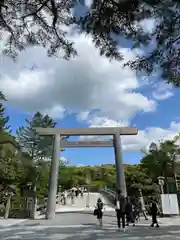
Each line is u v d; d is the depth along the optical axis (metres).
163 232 11.64
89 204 29.64
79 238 10.32
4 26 6.46
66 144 21.09
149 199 20.98
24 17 6.34
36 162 31.64
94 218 17.53
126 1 5.47
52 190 19.00
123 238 10.16
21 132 37.91
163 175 26.00
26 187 27.66
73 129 21.03
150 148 27.53
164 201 18.81
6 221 16.72
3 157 21.61
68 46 6.98
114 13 5.79
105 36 6.27
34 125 38.56
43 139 37.34
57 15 6.23
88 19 6.04
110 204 28.33
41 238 10.44
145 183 26.58
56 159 19.98
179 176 24.11
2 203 20.36
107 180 49.62
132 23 5.98
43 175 29.70
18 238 10.48
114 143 20.72
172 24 5.88
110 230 12.52
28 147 37.47
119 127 21.19
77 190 34.53
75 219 17.22
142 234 11.13
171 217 18.09
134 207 16.66
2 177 20.62
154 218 13.70
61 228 13.43
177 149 26.02
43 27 6.60
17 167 23.23
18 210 19.80
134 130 21.05
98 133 20.94
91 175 50.28
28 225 14.79
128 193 26.62
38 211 21.22
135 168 28.66
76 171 50.56
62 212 21.92
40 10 6.24
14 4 6.09
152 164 26.73
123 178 19.44
